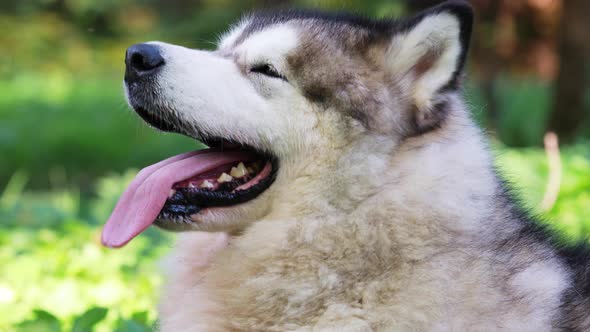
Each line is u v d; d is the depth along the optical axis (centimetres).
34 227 839
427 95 374
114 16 2817
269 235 368
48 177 1445
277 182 384
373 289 349
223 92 391
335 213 362
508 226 369
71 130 1669
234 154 405
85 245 678
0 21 2712
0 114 1911
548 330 350
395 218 351
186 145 1567
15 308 527
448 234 350
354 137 370
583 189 764
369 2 1147
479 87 1398
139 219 380
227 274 375
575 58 1274
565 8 1280
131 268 640
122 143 1625
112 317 504
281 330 362
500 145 962
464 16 368
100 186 1239
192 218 382
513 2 1443
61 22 2803
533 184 786
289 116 382
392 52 381
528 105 1531
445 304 343
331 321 352
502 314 345
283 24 404
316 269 359
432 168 360
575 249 411
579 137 1212
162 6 2498
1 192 1352
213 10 1589
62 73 2594
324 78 381
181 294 393
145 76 393
